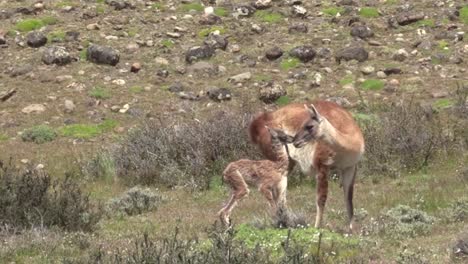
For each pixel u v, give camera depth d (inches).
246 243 493.0
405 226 563.8
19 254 496.4
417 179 757.3
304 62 1133.1
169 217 641.6
